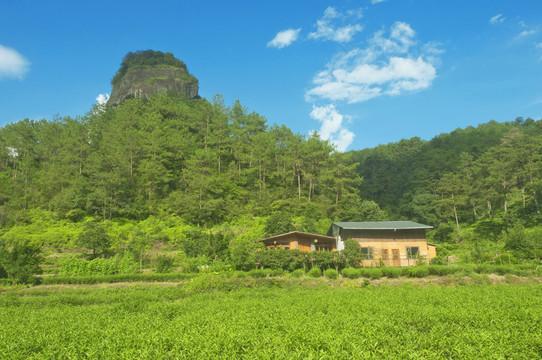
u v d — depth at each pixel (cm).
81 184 6272
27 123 8331
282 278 3002
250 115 8800
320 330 1043
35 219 5803
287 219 4909
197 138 8538
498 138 12700
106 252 4525
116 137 7400
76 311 1650
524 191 7069
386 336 984
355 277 3086
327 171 7069
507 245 4175
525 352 877
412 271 3072
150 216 6097
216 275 3034
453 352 891
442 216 7681
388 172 11844
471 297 1783
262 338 973
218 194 6562
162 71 13588
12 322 1374
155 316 1417
